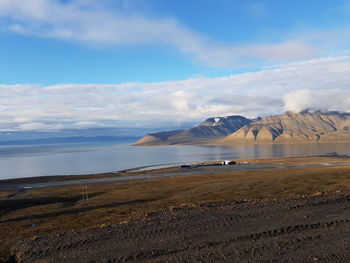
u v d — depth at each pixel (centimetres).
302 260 1474
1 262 1850
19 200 7669
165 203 4753
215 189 6462
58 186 11338
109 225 2506
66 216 4338
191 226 2188
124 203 5656
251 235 1886
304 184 6178
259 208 2692
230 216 2427
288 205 2739
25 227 3506
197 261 1527
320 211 2439
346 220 2130
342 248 1603
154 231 2120
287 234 1883
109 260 1627
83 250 1822
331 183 6050
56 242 2059
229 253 1609
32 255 1830
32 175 19538
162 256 1631
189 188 7581
